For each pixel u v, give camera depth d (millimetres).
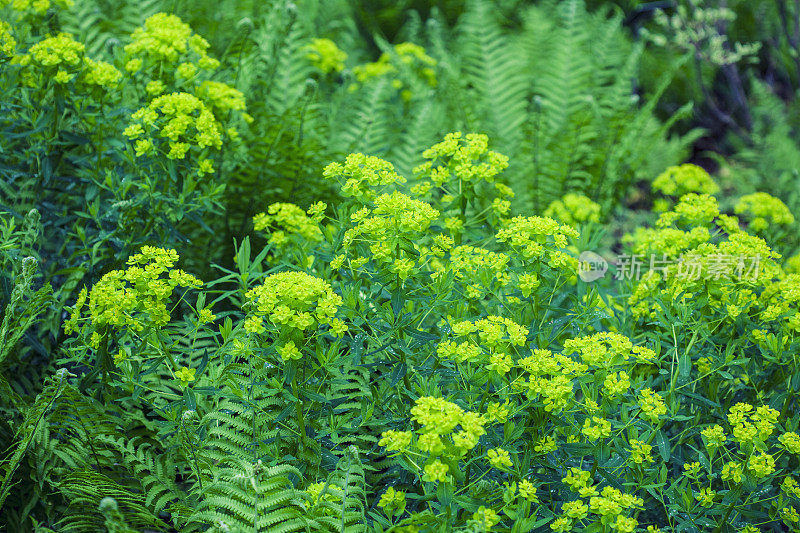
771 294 2279
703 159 5824
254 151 3125
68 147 2676
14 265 2275
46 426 2156
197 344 2402
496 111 4238
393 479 2211
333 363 1946
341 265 2137
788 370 2234
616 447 1915
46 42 2467
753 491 1996
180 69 2701
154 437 2197
